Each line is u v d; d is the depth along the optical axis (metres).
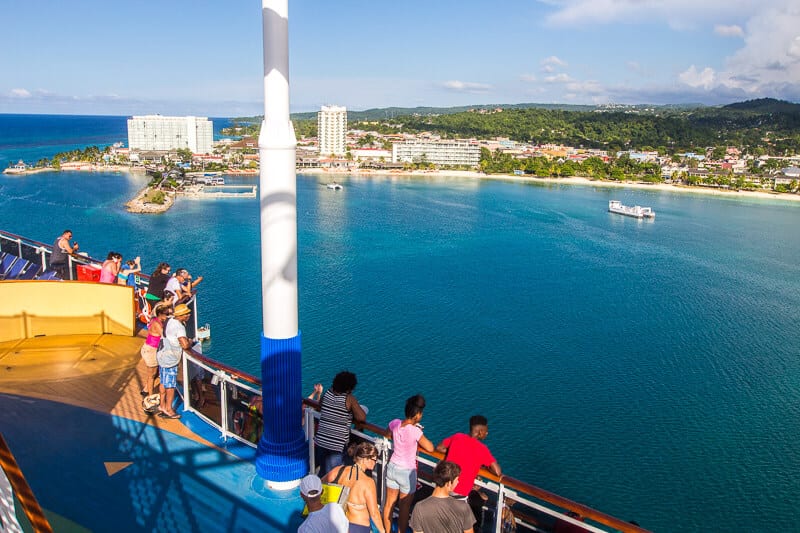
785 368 44.59
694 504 27.42
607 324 54.31
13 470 4.83
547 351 46.12
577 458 30.83
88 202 123.62
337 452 6.21
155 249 79.88
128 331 10.84
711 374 43.06
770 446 32.75
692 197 187.62
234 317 50.41
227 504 6.27
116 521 5.86
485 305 58.62
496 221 120.81
